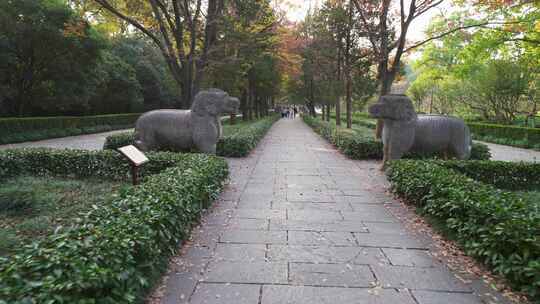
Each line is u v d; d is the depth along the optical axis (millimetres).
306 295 2863
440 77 22906
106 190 5785
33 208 4762
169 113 8195
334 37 16422
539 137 15680
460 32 11297
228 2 13016
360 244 3924
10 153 6602
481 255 3402
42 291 1837
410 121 7555
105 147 10352
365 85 16812
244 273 3213
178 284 3000
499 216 3289
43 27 14297
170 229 3363
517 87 19312
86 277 2006
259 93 30547
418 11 10266
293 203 5531
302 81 31094
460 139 7781
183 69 12258
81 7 12812
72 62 16031
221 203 5484
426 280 3143
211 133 7988
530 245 2918
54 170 6746
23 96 16703
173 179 4305
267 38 14531
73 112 22312
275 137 17422
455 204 3975
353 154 10391
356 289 2971
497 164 6633
